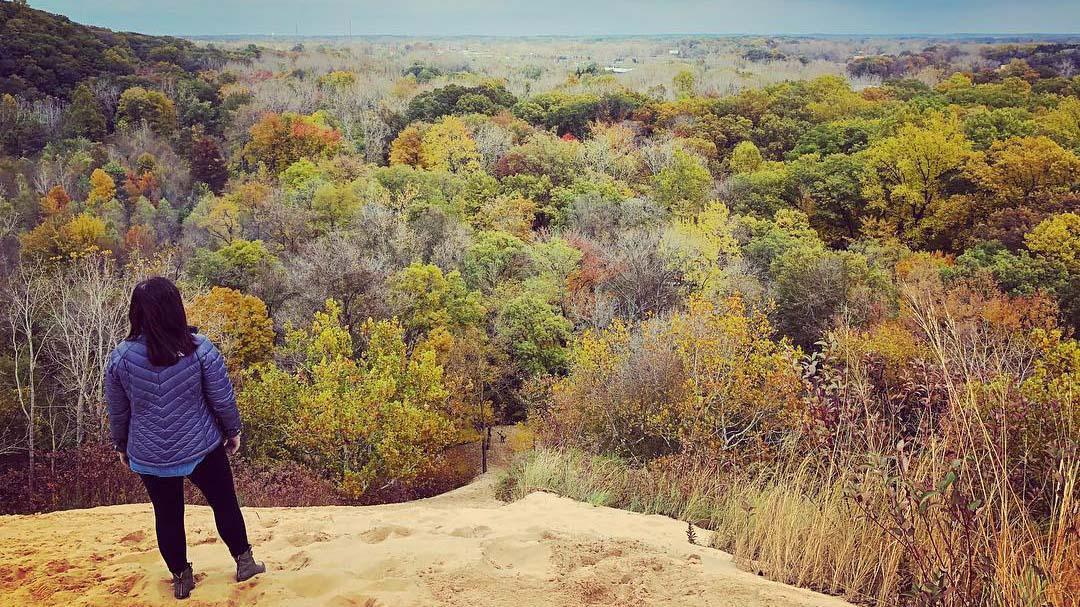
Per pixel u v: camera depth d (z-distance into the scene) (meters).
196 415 3.24
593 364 24.98
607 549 4.00
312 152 93.94
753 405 18.78
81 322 25.62
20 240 54.25
